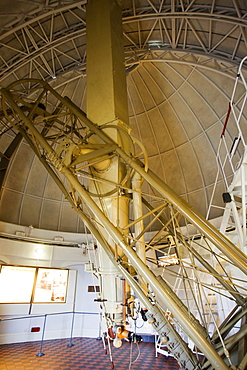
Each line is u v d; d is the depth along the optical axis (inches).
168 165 622.5
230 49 411.5
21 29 422.0
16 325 532.7
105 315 209.8
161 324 190.1
